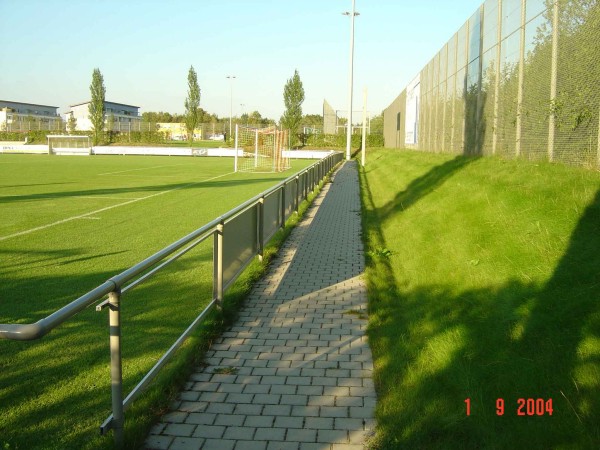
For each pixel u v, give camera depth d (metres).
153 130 72.94
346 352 4.90
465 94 18.39
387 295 6.50
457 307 5.40
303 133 63.50
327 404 3.91
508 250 6.28
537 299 4.73
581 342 3.82
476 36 16.86
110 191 19.30
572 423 3.19
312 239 10.66
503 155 13.39
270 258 8.84
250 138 42.56
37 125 79.81
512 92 12.76
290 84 62.31
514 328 4.41
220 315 5.70
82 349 4.88
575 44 9.05
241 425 3.63
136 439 3.38
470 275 6.12
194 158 48.50
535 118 11.04
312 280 7.51
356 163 40.62
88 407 3.84
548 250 5.67
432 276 6.79
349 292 6.89
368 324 5.55
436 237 8.73
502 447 3.16
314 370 4.51
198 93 69.44
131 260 8.45
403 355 4.58
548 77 10.34
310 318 5.87
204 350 4.91
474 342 4.47
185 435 3.51
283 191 11.03
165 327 5.40
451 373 4.06
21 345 4.95
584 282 4.63
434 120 25.73
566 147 9.42
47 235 10.61
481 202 9.06
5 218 12.80
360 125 74.44
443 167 16.48
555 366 3.72
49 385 4.18
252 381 4.30
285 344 5.10
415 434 3.40
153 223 12.13
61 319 2.64
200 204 15.61
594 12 8.38
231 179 25.39
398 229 10.80
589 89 8.48
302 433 3.53
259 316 5.94
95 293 2.96
